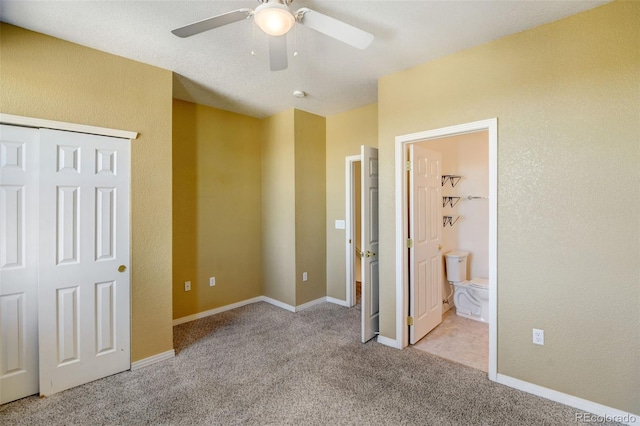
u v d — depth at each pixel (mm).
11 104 2057
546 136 2100
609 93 1885
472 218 4090
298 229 4004
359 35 1674
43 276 2180
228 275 4031
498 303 2303
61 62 2234
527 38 2160
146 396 2182
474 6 1903
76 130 2289
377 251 3277
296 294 3969
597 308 1941
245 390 2240
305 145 4086
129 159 2549
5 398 2092
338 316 3777
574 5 1899
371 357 2723
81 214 2330
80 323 2328
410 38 2270
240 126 4160
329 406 2051
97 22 2047
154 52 2457
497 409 2008
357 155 3986
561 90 2041
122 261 2514
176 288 3545
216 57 2549
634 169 1820
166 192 2754
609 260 1901
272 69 2008
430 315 3264
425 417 1935
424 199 3143
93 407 2062
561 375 2068
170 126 2777
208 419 1937
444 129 2545
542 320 2133
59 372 2238
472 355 2750
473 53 2395
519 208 2207
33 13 1939
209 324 3525
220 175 3951
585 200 1970
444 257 3885
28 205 2162
